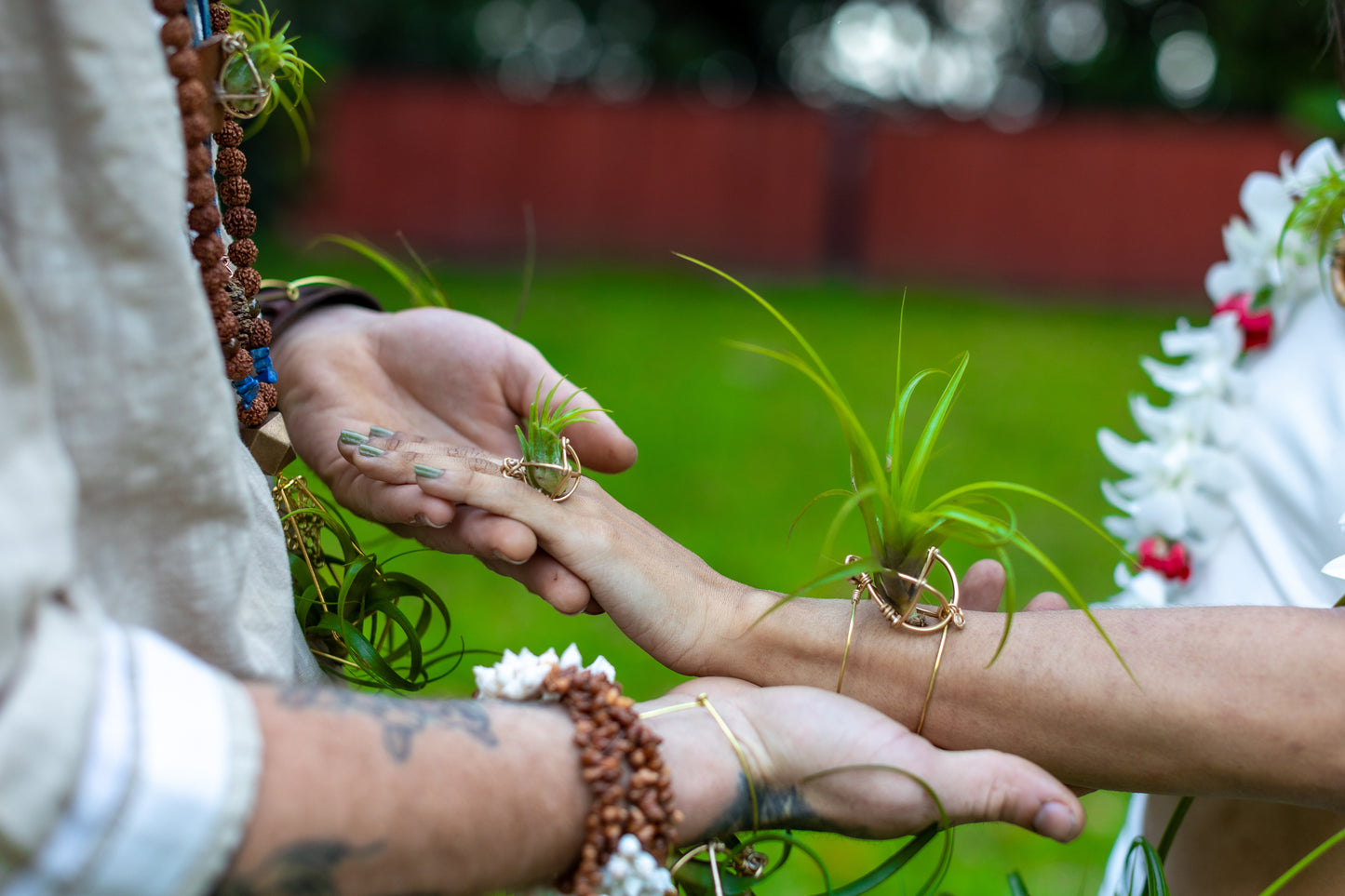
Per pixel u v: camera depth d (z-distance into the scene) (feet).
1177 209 34.01
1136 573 3.85
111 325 2.62
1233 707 2.96
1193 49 47.93
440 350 3.59
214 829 2.51
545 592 3.26
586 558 3.25
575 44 50.08
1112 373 21.29
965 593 3.44
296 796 2.57
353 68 41.01
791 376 19.74
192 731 2.52
